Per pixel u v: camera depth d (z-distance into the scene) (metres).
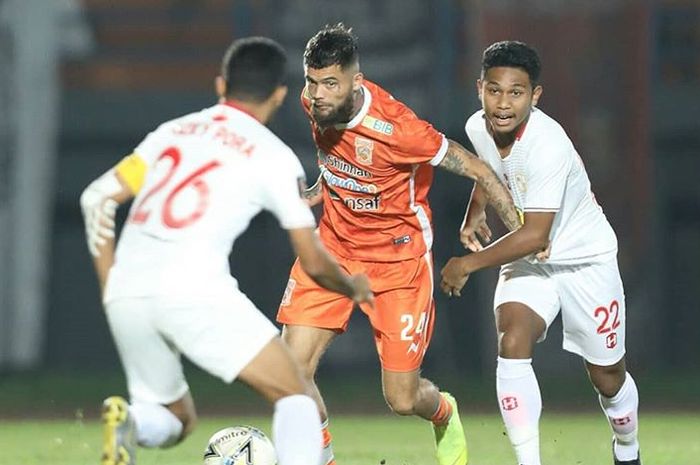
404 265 26.78
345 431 46.00
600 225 26.58
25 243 81.94
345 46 24.36
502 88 24.55
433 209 82.75
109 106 86.81
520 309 25.88
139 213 20.80
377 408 60.28
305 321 26.41
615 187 82.06
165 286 20.22
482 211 27.33
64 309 85.19
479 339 82.00
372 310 26.80
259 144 20.81
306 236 20.56
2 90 82.19
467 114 82.44
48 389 68.62
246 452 23.95
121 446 19.47
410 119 25.62
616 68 82.44
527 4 82.44
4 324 81.38
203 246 20.41
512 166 25.64
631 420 27.48
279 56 21.50
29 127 82.44
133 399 21.25
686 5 90.19
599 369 27.05
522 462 25.44
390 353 26.67
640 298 81.69
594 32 82.50
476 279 82.12
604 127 82.19
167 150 21.02
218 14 89.75
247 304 20.56
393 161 25.81
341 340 77.44
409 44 79.44
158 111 87.44
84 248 85.81
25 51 82.50
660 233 87.50
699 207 88.69
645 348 81.88
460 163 25.64
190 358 20.48
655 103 87.81
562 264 26.22
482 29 82.38
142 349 20.77
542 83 81.75
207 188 20.55
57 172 86.12
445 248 83.12
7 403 62.88
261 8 80.75
